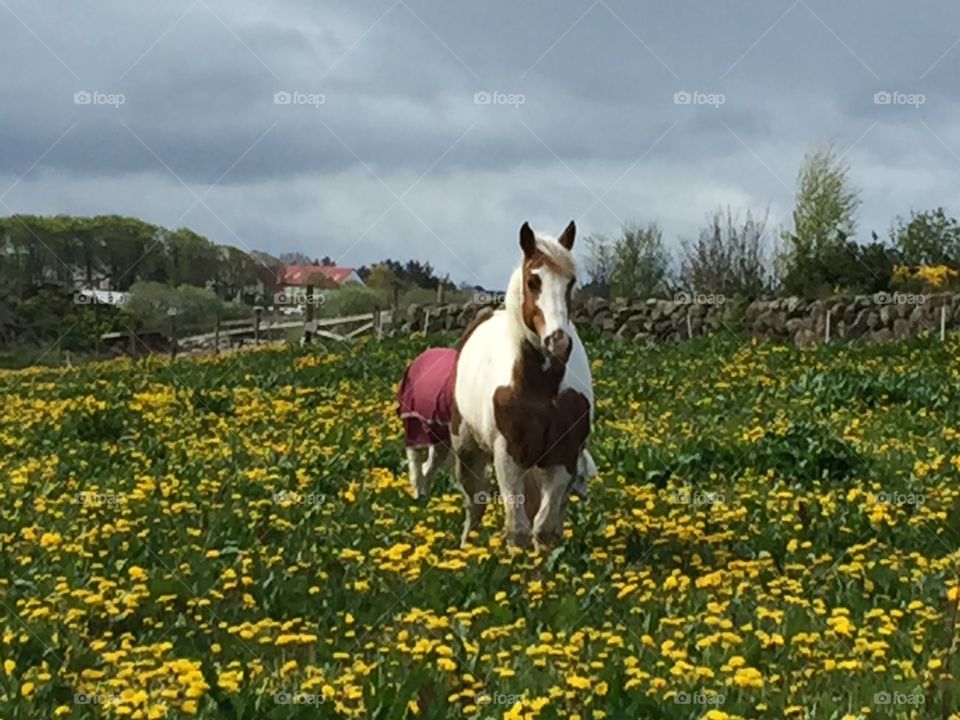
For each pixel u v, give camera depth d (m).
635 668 7.02
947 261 35.47
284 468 13.98
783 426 15.52
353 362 25.78
